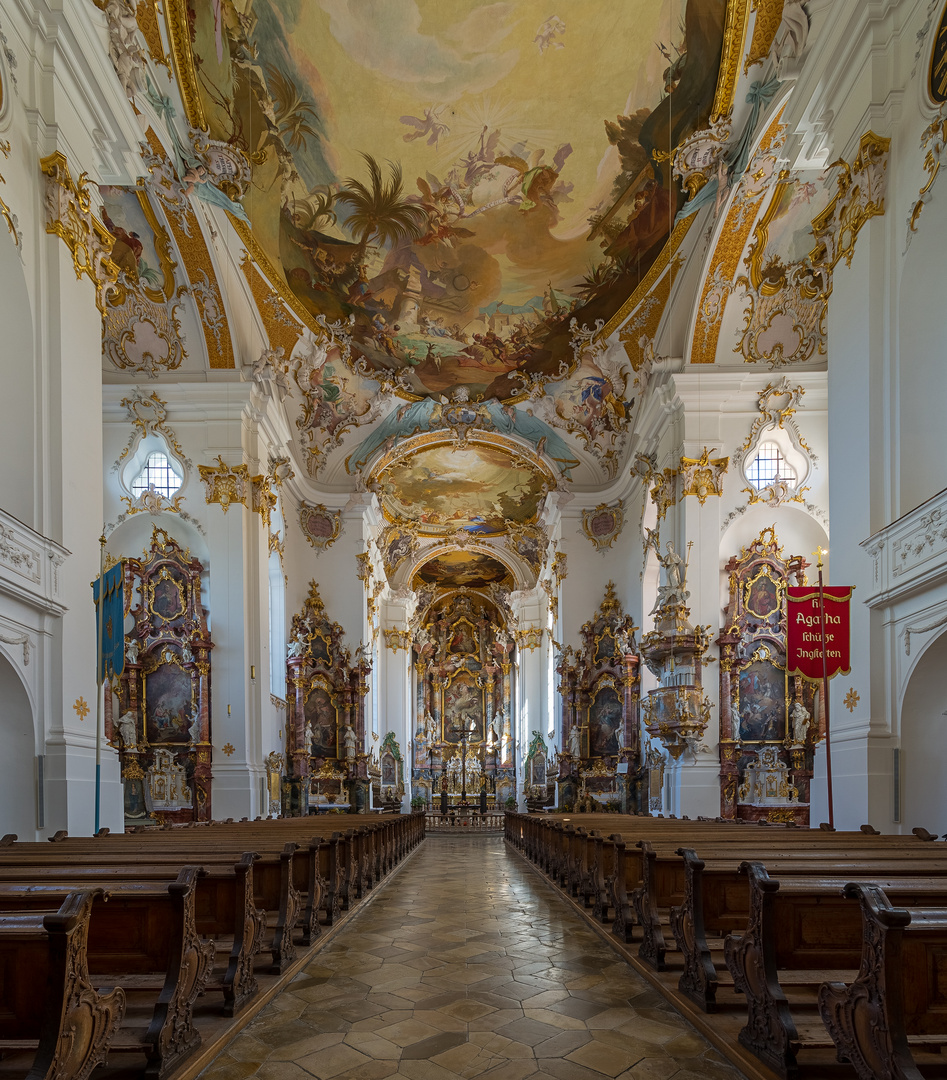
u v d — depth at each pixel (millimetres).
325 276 17781
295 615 21453
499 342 20328
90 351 9328
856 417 9109
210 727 15641
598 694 22125
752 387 15742
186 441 16438
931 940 3109
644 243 16250
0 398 8320
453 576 35688
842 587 9070
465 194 16484
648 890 5613
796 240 14242
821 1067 3504
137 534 16703
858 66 9117
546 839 12398
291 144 14734
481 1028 4359
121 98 9672
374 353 20359
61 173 8609
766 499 15648
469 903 9008
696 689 14914
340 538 22844
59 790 8203
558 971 5605
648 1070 3758
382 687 29594
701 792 14938
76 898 2951
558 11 13203
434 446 23719
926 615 7812
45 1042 2783
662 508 16500
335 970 5648
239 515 16203
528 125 15070
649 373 16812
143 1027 3670
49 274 8633
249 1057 3943
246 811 15328
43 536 8008
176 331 16094
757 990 3770
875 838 6984
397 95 14680
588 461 22891
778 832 7965
